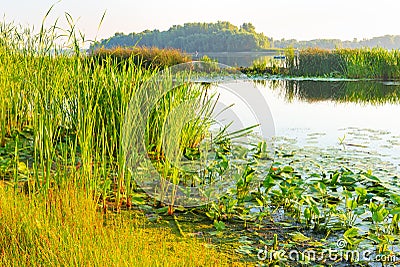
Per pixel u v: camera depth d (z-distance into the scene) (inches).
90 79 204.8
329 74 856.9
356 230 150.7
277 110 452.8
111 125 190.4
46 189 159.9
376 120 393.4
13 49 272.1
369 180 202.8
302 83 734.5
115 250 124.3
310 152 266.5
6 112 262.5
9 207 142.0
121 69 233.9
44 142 177.3
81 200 154.8
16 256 122.0
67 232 131.1
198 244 150.6
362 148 280.4
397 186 205.0
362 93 609.6
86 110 175.3
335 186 200.8
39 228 133.3
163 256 130.3
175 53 719.1
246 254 145.6
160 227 163.9
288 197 180.9
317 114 427.5
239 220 171.9
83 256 121.2
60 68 201.5
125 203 182.9
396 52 804.0
